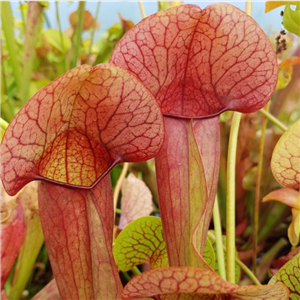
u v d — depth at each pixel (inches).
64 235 9.2
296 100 18.3
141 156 9.0
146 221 11.0
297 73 18.2
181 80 9.5
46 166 9.1
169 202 9.5
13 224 12.5
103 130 8.9
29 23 20.5
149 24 8.7
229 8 8.7
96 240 9.2
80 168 9.5
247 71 9.1
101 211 9.2
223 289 7.6
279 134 17.7
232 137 11.3
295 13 11.7
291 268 10.2
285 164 8.9
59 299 13.6
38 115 8.2
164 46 9.0
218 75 9.3
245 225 18.4
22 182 8.7
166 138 9.4
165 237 9.7
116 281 9.2
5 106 21.3
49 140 8.8
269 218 17.9
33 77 27.2
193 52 9.2
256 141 17.8
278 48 15.4
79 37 22.9
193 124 9.5
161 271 7.6
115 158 9.2
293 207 12.6
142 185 16.4
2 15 20.8
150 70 9.1
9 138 8.0
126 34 8.8
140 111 8.5
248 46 8.9
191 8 8.7
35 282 18.8
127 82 8.2
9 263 12.6
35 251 14.0
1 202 12.2
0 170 8.0
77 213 9.1
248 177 17.7
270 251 18.1
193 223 9.3
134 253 11.7
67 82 8.1
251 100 9.4
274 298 8.2
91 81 8.2
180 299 8.9
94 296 9.4
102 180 9.3
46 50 26.7
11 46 21.6
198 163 9.1
